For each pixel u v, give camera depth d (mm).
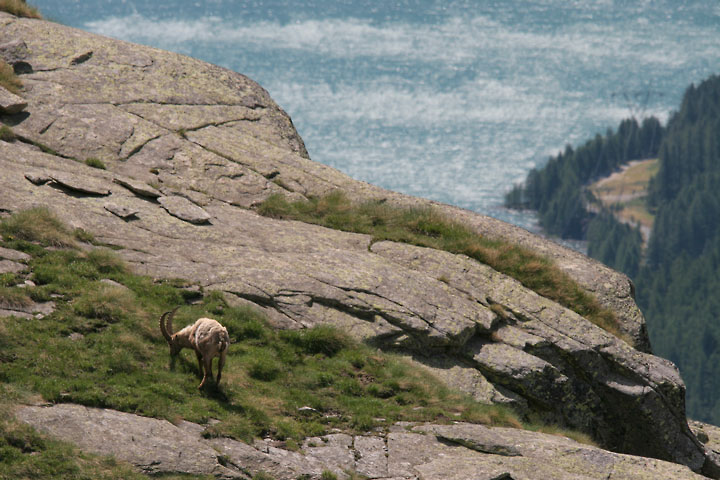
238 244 72250
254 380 55031
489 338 70875
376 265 73312
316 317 64688
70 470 39438
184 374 51875
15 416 41719
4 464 38406
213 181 86125
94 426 43188
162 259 66125
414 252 79062
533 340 71438
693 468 74875
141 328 54938
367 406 55469
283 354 59688
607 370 73375
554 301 80750
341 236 80750
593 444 64312
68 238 63844
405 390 59562
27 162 76375
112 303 55969
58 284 57094
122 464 40844
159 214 73312
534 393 68000
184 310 59500
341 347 62875
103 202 71812
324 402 55062
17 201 66875
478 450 51656
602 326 80938
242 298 63875
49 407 43938
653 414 72688
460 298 72375
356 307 66188
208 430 46281
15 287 54812
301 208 86000
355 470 46781
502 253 83750
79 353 50062
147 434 43719
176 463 42031
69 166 78500
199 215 74812
